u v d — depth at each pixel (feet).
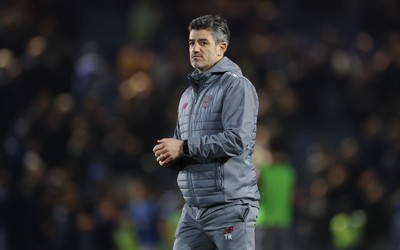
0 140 212.43
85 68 229.86
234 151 89.40
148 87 225.35
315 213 199.00
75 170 203.10
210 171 90.63
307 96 241.55
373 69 242.58
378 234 201.98
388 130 228.84
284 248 159.22
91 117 212.23
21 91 215.51
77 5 254.88
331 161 206.59
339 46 249.96
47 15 244.83
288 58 245.45
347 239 199.21
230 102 90.12
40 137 206.80
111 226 189.16
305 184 229.04
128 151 213.05
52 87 218.59
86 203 190.29
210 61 92.38
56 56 219.41
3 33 225.97
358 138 230.68
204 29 92.17
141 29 263.49
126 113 221.87
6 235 185.16
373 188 203.31
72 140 207.10
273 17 252.21
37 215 186.80
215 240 91.40
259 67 237.66
